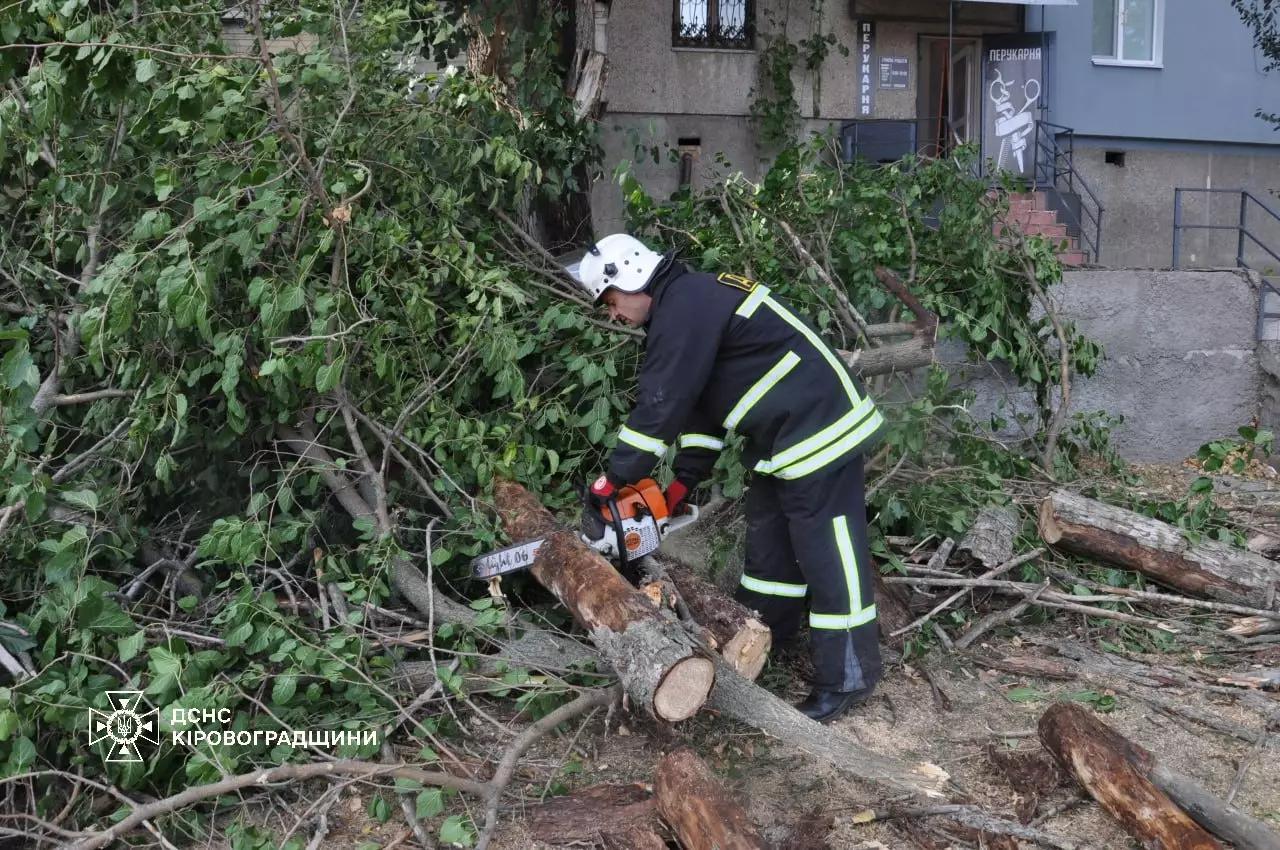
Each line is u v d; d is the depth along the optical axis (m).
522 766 2.95
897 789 2.83
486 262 4.27
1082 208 10.62
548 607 3.68
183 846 2.62
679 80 10.07
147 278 3.20
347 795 2.83
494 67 6.01
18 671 2.67
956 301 5.54
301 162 3.38
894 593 3.96
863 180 5.56
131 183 3.82
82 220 3.82
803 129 10.43
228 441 3.72
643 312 3.14
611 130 9.91
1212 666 3.69
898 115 10.72
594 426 3.98
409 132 4.16
